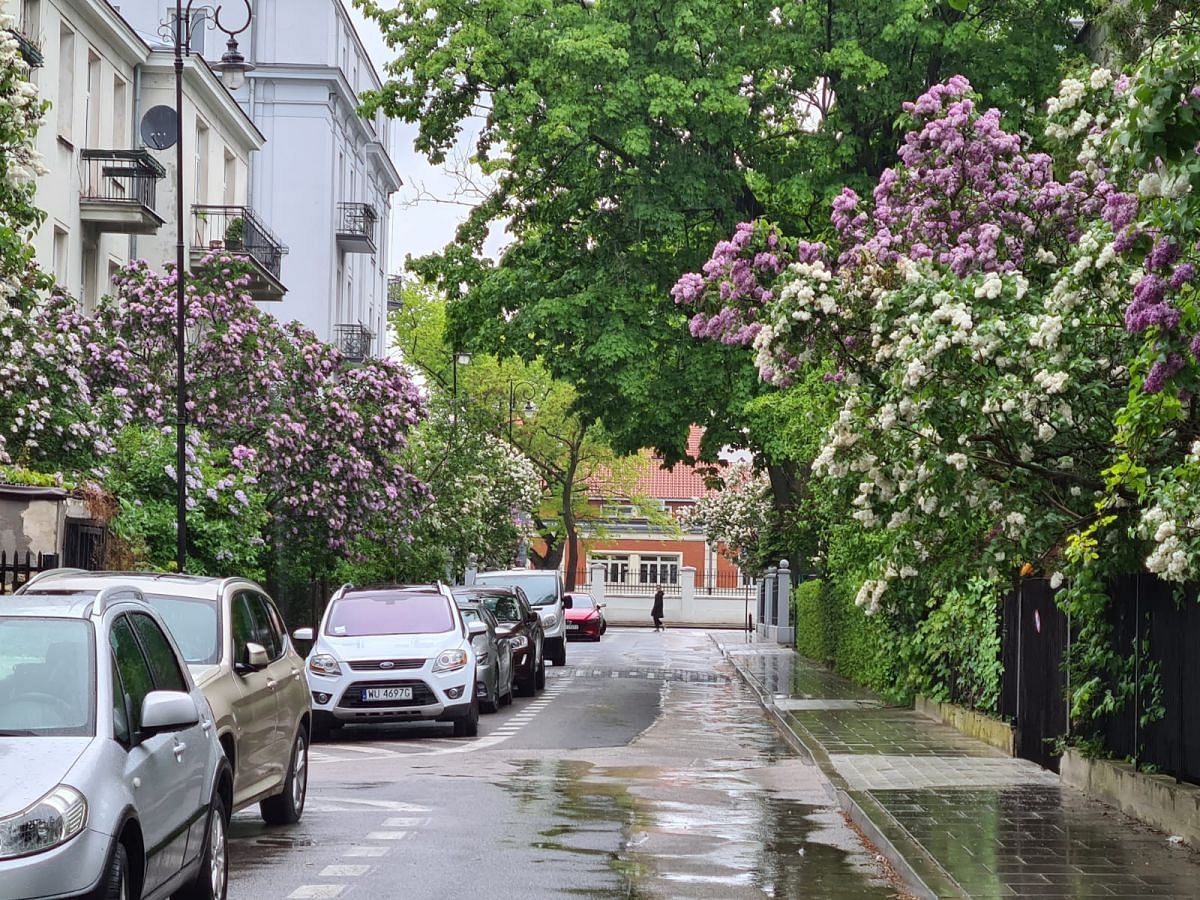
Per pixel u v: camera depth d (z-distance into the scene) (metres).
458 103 36.69
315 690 20.95
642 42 34.16
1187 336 8.94
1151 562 10.19
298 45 54.53
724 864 11.04
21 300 19.36
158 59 37.00
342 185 58.25
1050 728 16.62
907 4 33.09
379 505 32.81
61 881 6.47
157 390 28.27
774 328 15.43
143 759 7.50
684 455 37.12
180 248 22.97
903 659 25.70
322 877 10.29
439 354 77.06
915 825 12.32
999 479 13.86
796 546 38.97
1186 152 7.91
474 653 21.97
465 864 10.84
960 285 13.78
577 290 35.22
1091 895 9.48
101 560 22.44
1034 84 34.69
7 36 14.80
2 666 7.49
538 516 84.25
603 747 19.98
